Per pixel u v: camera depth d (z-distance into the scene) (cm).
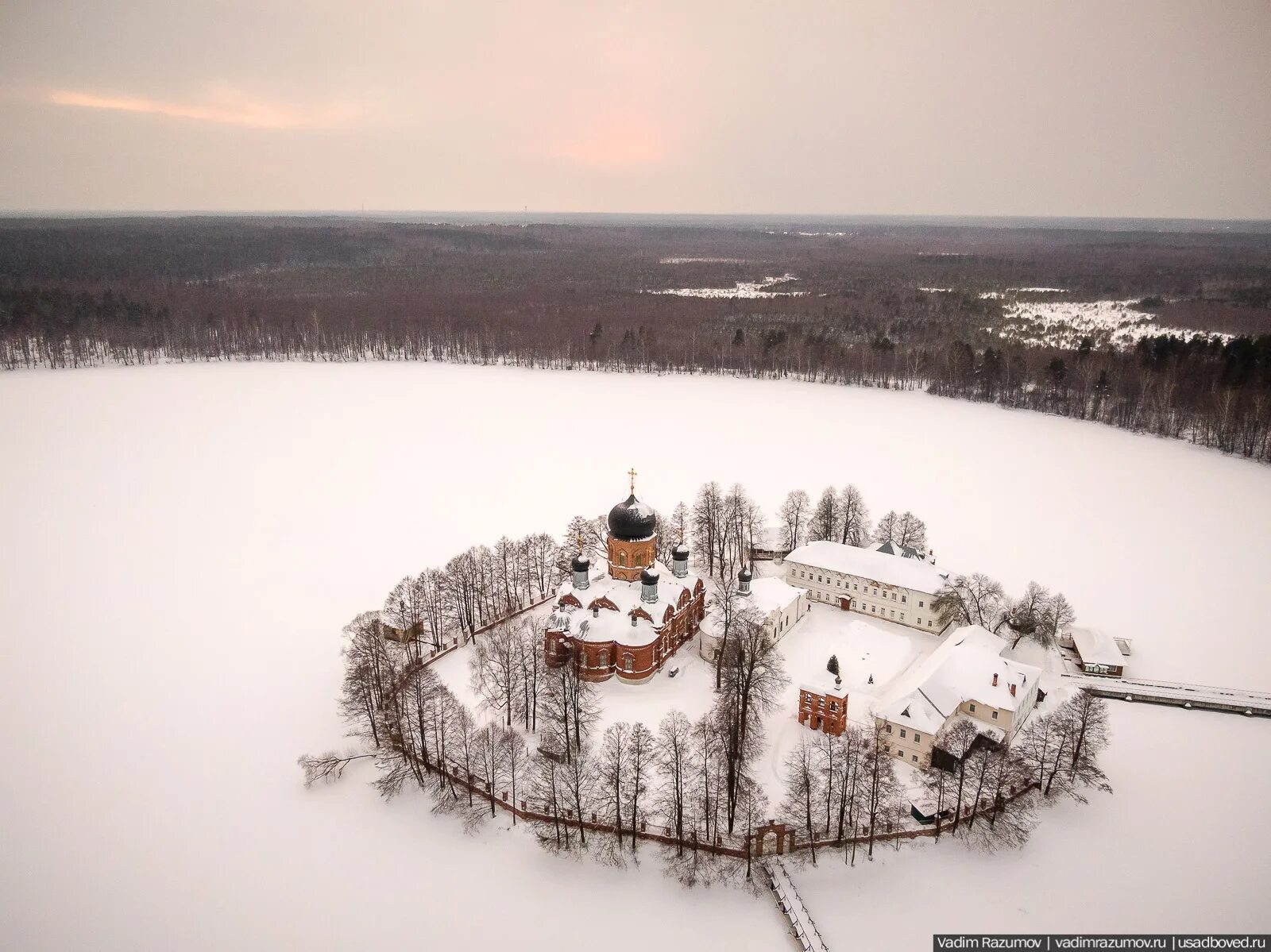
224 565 15475
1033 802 9094
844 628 12638
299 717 10856
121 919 7781
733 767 8581
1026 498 18888
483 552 13275
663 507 18038
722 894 8062
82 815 9081
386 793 9331
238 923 7756
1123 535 16738
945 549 16100
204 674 11831
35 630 13012
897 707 9681
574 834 8675
